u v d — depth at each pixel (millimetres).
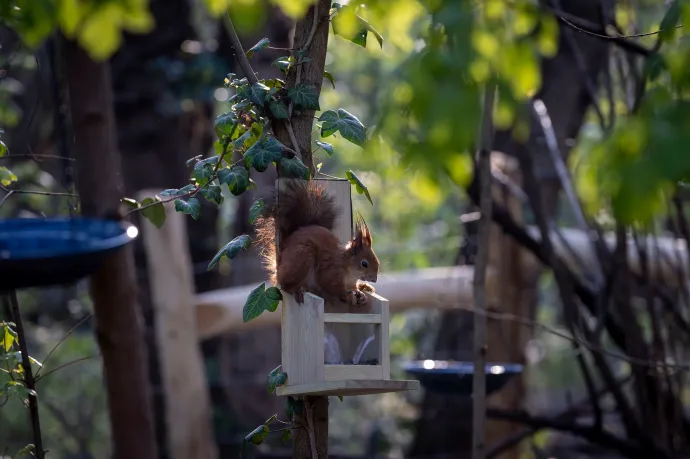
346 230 4965
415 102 2643
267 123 4816
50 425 15180
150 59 11984
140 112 11906
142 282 10797
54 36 7391
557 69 9047
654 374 7750
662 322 8258
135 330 7703
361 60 17672
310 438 4594
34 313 13922
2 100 11414
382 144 3570
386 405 14914
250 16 3279
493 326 9172
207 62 11859
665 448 7844
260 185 12375
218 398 11805
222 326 8203
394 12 3535
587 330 8156
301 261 4613
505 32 2844
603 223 8836
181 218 8273
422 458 11156
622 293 7699
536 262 10070
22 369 5453
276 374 4621
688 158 2346
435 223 16844
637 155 2441
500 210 8383
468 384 7262
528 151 8031
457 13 2732
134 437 7781
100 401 15945
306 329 4512
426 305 8852
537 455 10281
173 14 12133
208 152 13211
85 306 13539
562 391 20188
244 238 4715
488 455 8625
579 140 9930
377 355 4680
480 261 6555
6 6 3795
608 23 7223
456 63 2646
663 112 2490
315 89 4848
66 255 4004
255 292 4574
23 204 10812
